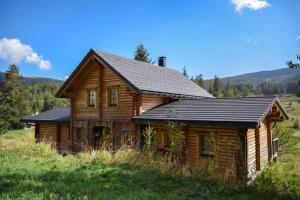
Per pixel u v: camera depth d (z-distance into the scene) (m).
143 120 16.70
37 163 11.80
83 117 20.91
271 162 17.53
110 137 18.92
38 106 81.56
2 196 7.36
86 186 8.66
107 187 8.76
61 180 9.21
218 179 10.34
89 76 20.67
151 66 23.86
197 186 9.57
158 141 16.78
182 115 15.56
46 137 25.50
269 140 18.14
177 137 14.34
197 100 18.80
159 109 18.14
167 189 9.16
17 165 11.13
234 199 8.69
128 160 12.22
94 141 20.33
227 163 14.07
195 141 15.30
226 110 14.83
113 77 19.17
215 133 14.57
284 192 9.95
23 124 54.34
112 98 19.45
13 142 19.44
